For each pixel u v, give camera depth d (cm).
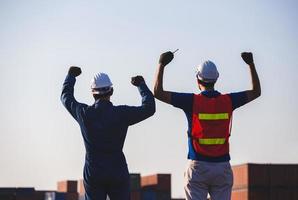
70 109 1928
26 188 15588
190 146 1867
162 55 1886
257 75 1912
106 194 1905
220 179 1856
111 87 1914
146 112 1888
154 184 15150
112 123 1877
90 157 1880
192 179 1856
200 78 1888
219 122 1853
